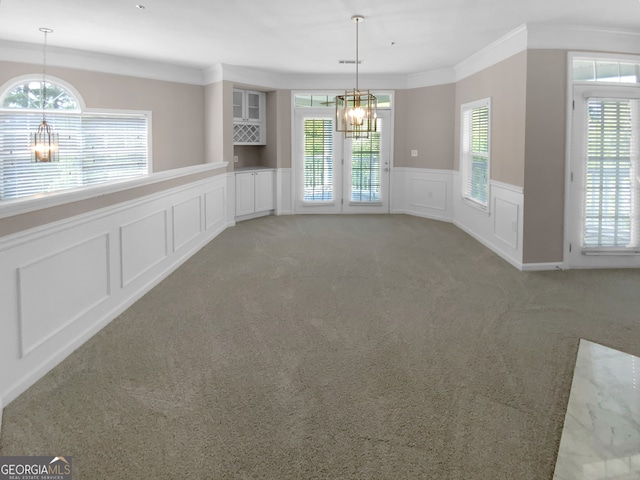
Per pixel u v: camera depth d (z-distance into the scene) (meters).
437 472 1.88
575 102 4.84
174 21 4.75
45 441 2.04
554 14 4.38
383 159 8.48
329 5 4.25
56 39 5.46
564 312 3.71
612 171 4.93
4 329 2.30
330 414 2.28
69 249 2.90
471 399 2.43
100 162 6.47
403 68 7.42
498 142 5.59
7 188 5.72
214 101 7.32
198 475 1.85
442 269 4.98
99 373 2.68
